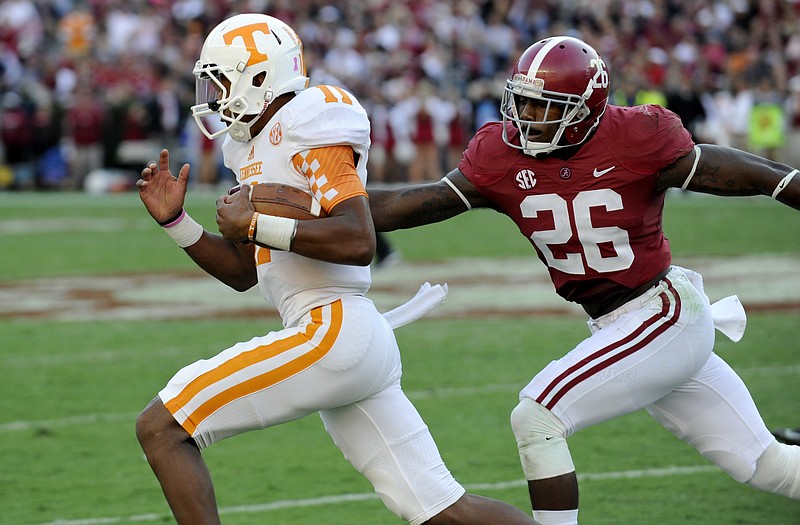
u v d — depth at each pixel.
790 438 15.52
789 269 37.66
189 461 11.87
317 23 73.81
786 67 71.94
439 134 65.25
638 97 56.53
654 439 19.92
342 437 12.38
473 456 18.81
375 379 12.05
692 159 12.77
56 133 67.31
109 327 29.94
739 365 24.64
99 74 70.19
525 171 12.93
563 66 12.45
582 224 12.85
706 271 37.50
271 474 18.23
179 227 12.91
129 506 16.67
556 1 78.56
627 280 12.96
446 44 73.62
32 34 76.88
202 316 31.42
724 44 77.25
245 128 12.40
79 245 46.84
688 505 16.34
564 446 12.71
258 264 12.52
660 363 12.80
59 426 20.92
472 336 28.33
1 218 55.88
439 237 49.00
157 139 66.31
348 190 11.75
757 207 58.00
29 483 17.73
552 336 28.16
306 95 12.03
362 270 12.38
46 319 31.17
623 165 12.72
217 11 75.94
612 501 16.53
